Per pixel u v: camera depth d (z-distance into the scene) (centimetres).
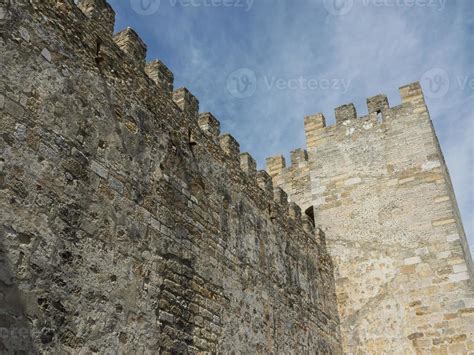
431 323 1355
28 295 566
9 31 632
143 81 891
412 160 1591
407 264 1455
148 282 766
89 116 735
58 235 626
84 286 646
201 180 998
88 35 777
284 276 1245
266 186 1304
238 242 1077
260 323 1069
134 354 702
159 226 828
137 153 823
